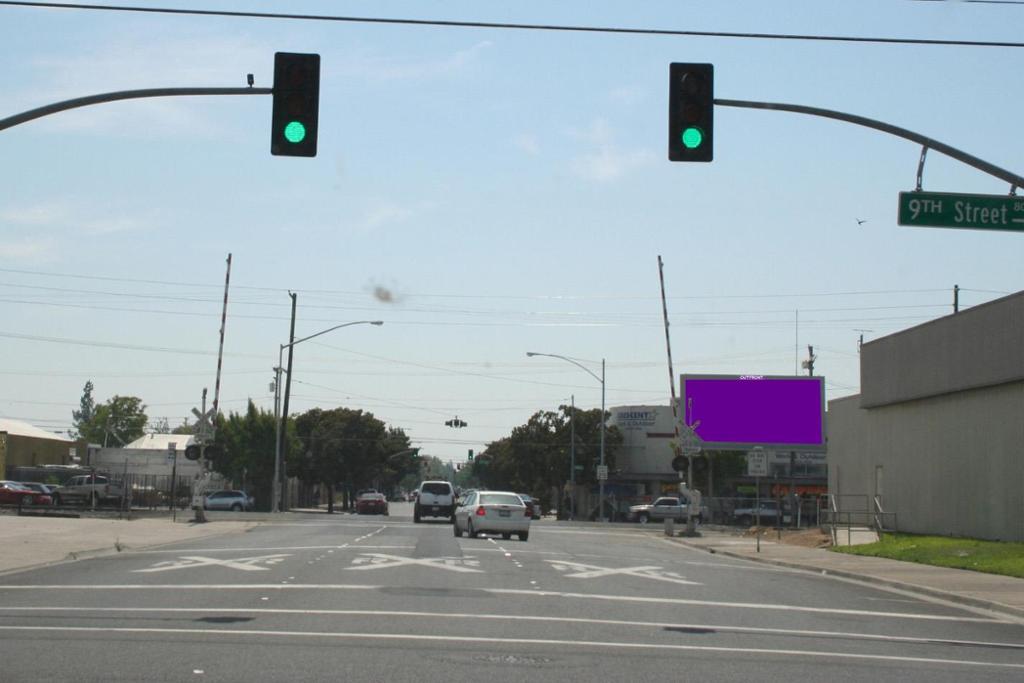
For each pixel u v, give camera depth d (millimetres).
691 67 16562
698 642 13414
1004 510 34125
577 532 47594
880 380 44531
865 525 44156
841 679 11047
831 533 40625
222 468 85812
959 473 37562
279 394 67812
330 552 26688
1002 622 17500
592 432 92250
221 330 44969
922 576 24781
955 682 11102
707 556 33688
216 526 41062
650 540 42750
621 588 20141
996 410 34844
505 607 16219
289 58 16344
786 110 17797
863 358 46688
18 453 78312
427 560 24594
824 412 56438
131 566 22172
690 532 45938
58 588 17672
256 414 86812
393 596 17141
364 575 20547
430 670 10672
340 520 52625
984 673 11812
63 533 31703
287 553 26281
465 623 14258
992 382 34594
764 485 85062
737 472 85312
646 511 70812
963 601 20359
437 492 50719
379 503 69938
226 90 16906
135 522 40750
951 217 19188
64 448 86500
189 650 11484
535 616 15320
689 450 46156
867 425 46969
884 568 27312
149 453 85500
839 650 13258
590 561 26703
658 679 10648
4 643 11758
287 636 12648
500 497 36250
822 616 17078
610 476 89562
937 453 39438
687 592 20000
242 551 27078
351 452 103125
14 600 15914
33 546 26047
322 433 103375
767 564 30531
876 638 14641
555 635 13492
